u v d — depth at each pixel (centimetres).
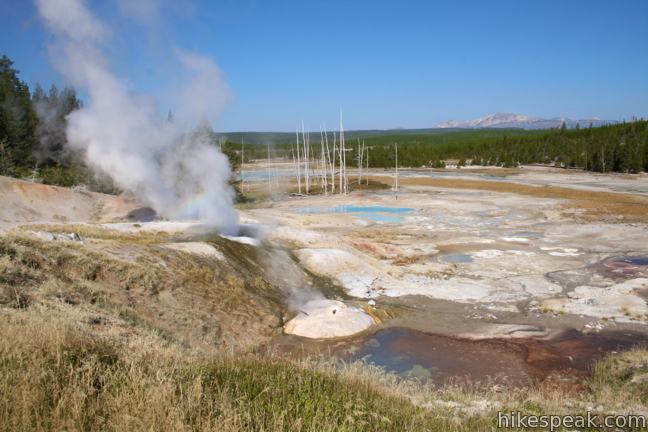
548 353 1455
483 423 692
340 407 574
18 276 1130
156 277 1488
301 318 1628
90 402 478
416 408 691
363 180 7925
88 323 975
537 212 4512
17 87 3747
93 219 2308
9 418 428
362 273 2278
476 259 2744
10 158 3241
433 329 1662
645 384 1089
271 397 565
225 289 1661
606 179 7588
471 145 12281
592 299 1969
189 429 445
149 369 569
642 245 3022
